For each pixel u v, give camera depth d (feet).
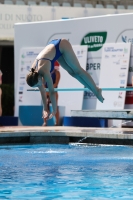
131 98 135.95
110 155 84.12
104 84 138.82
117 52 137.18
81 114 114.52
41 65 85.76
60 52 90.48
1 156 83.87
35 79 83.20
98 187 55.77
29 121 147.13
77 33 145.28
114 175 63.77
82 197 50.57
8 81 224.94
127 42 136.15
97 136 98.58
